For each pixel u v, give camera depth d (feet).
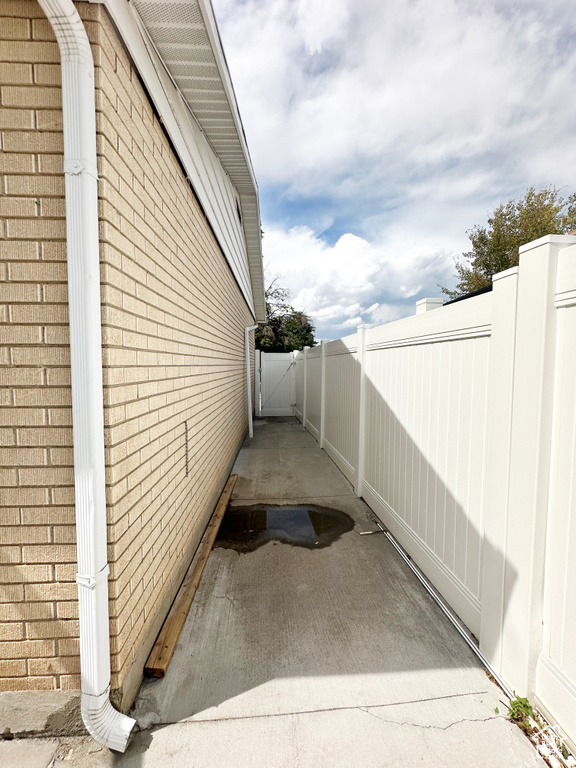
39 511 4.82
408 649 6.67
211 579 9.06
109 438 4.80
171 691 5.76
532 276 5.22
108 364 4.75
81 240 4.39
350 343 16.42
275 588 8.66
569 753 4.64
